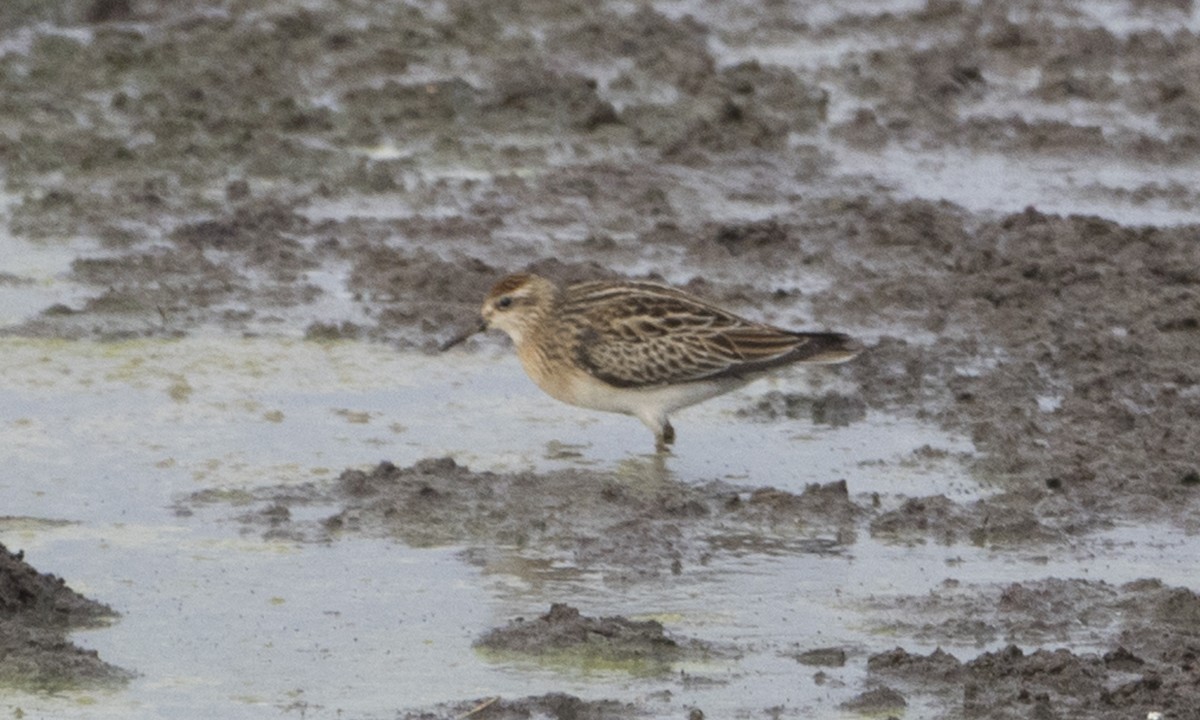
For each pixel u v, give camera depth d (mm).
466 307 17703
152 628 11672
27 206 19766
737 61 25531
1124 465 14312
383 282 18125
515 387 16219
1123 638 11602
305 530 13156
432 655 11367
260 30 25500
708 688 11000
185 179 20719
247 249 18922
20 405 15266
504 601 12133
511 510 13508
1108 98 24375
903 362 16438
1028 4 28516
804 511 13555
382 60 24531
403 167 21312
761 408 15695
